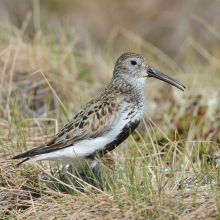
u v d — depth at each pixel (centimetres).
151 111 1527
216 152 1138
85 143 1033
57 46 1959
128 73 1128
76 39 2072
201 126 1430
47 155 1010
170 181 991
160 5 3070
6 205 1029
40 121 1525
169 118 1477
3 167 1112
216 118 1451
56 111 1570
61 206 940
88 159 1065
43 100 1617
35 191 1083
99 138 1036
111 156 1133
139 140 1417
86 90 1734
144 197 890
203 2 2975
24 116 1531
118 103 1054
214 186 941
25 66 1719
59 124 1439
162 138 1393
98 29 2931
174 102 1558
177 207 877
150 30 2998
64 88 1666
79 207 918
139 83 1138
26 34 2070
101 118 1031
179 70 2203
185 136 1401
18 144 1204
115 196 905
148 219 852
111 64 2083
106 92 1121
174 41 2909
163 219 826
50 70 1752
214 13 2905
